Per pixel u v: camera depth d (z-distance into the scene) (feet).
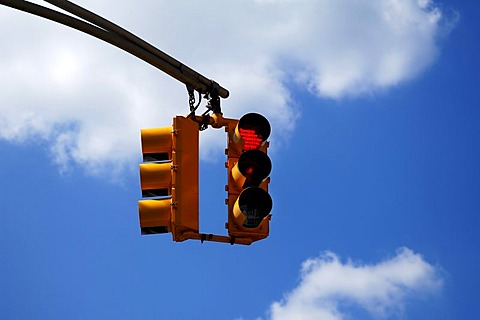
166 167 55.83
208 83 59.98
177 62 57.98
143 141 56.59
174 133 56.18
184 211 55.01
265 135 57.31
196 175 56.39
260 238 56.08
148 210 55.06
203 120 59.00
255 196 55.01
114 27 54.49
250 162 55.83
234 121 58.65
